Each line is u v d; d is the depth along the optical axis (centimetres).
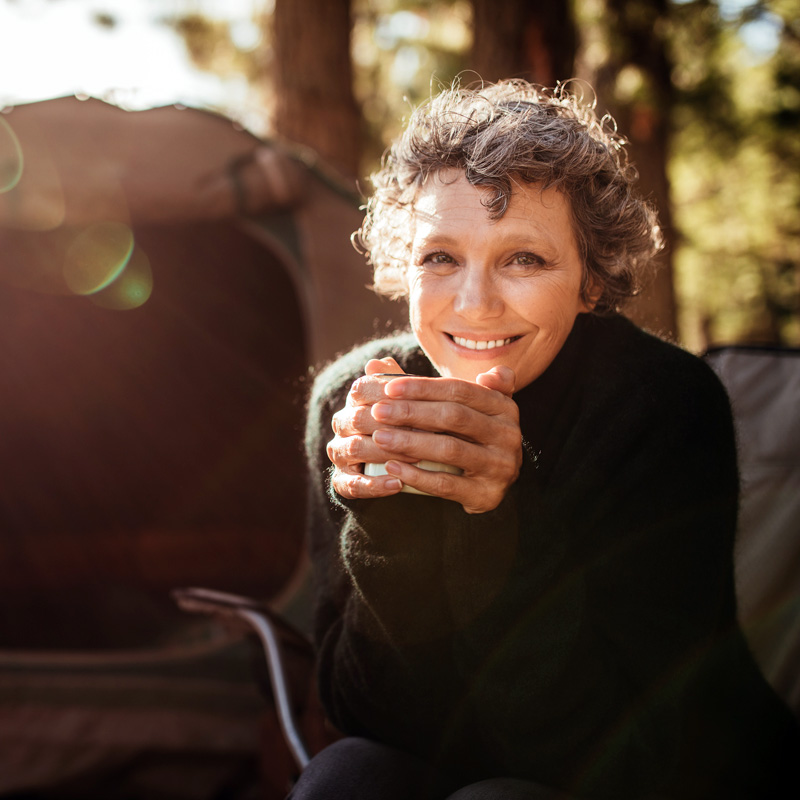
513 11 394
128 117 252
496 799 81
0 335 433
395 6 637
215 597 137
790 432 146
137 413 455
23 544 394
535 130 85
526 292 85
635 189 100
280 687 122
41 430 443
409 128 93
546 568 79
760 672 109
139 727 212
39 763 209
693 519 90
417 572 81
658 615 88
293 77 433
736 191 834
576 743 82
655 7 403
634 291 99
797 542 140
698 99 483
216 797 210
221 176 240
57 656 220
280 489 448
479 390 73
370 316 240
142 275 416
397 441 73
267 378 459
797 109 564
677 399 94
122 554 390
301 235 245
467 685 88
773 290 877
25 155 240
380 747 94
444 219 85
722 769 103
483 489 75
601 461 91
